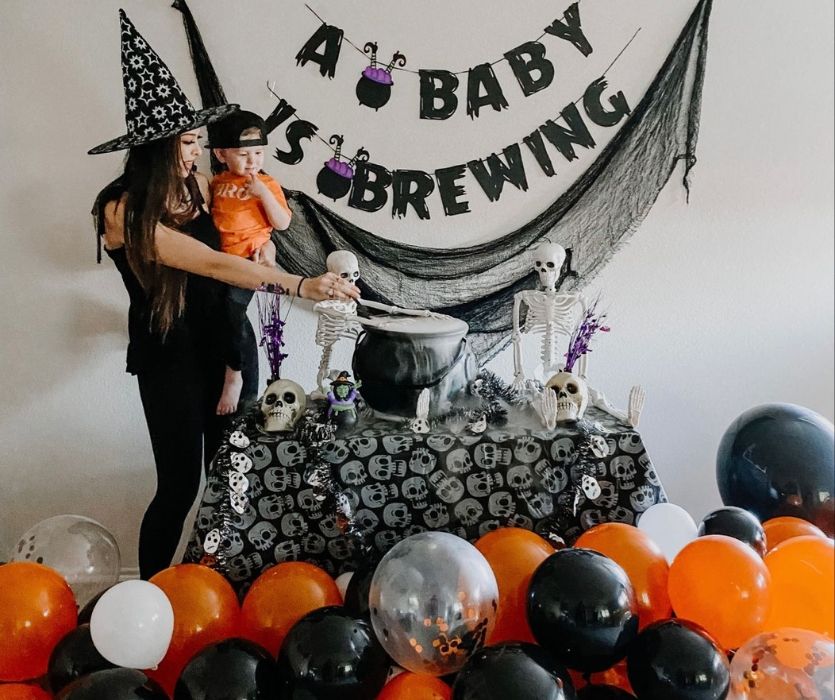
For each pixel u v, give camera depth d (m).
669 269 2.04
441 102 1.89
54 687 1.27
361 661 1.21
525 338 2.00
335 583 1.50
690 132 1.98
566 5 1.89
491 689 1.10
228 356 1.90
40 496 1.95
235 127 1.80
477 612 1.20
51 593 1.33
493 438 1.54
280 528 1.55
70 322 1.88
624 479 1.56
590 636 1.19
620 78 1.94
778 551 1.39
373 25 1.84
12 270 1.84
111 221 1.82
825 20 1.99
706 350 2.10
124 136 1.79
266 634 1.37
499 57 1.89
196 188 1.82
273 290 1.87
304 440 1.51
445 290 1.96
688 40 1.94
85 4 1.76
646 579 1.37
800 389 2.16
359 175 1.89
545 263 1.67
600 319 2.03
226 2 1.79
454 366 1.62
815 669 1.13
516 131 1.92
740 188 2.04
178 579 1.38
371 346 1.61
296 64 1.83
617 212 1.99
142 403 1.91
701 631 1.24
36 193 1.81
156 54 1.77
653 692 1.18
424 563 1.21
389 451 1.52
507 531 1.45
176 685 1.21
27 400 1.90
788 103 2.01
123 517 1.98
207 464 1.95
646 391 2.10
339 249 1.91
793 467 1.60
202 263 1.85
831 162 2.06
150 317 1.85
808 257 2.10
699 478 2.16
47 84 1.78
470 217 1.94
